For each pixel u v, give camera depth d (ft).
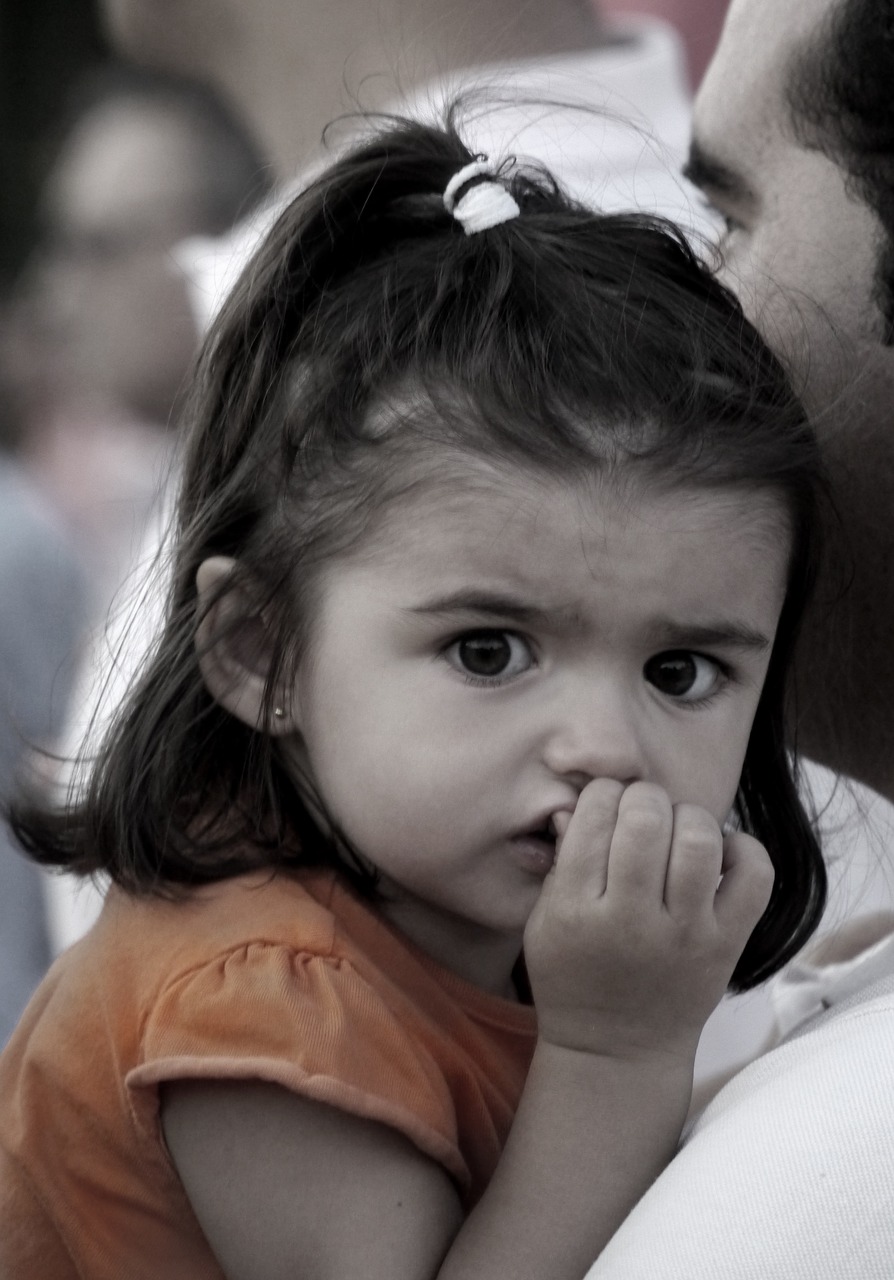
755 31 9.35
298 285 9.86
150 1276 8.50
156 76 30.22
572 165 13.43
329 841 9.20
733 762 8.82
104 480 28.37
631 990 8.22
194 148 29.73
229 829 9.33
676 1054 8.30
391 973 8.96
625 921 8.16
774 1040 10.12
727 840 8.82
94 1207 8.63
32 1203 8.79
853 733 9.46
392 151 10.25
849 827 10.59
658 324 9.02
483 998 9.19
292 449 9.19
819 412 8.92
